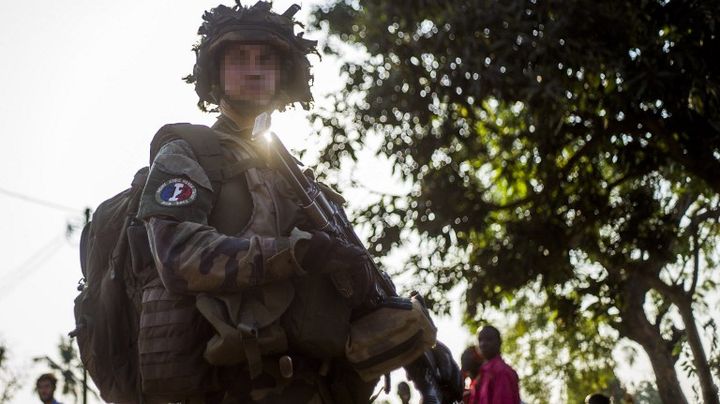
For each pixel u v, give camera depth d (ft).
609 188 53.88
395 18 47.98
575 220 54.54
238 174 9.06
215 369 8.82
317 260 8.55
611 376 71.41
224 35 9.50
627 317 62.69
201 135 9.10
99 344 9.43
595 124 49.47
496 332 25.73
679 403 63.41
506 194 56.54
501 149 53.72
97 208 9.62
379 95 49.70
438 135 51.13
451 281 54.75
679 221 57.77
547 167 51.06
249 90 9.57
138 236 8.93
